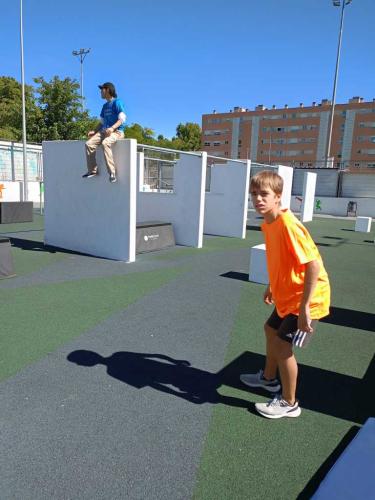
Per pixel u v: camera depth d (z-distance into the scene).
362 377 3.05
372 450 1.92
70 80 25.83
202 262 7.34
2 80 34.06
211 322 4.14
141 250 8.10
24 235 9.81
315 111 73.25
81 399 2.60
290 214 2.18
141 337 3.67
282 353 2.35
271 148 77.88
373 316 4.54
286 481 1.93
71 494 1.81
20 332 3.68
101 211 7.23
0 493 1.80
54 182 7.88
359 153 70.88
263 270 5.77
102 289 5.25
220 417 2.45
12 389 2.69
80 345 3.44
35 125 25.41
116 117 6.64
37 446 2.13
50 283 5.48
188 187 8.97
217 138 82.81
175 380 2.90
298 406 2.60
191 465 2.02
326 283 2.29
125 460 2.04
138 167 11.77
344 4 25.09
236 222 11.09
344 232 13.81
